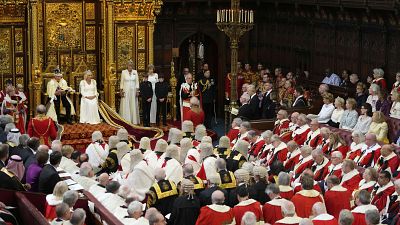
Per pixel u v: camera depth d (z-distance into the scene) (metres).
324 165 44.72
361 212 34.84
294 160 47.50
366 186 40.38
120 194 37.06
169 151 42.69
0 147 40.00
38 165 40.19
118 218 33.34
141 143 46.59
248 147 49.25
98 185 38.41
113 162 47.97
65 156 45.81
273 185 36.00
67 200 32.41
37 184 39.78
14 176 38.41
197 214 36.06
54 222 31.36
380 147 46.75
